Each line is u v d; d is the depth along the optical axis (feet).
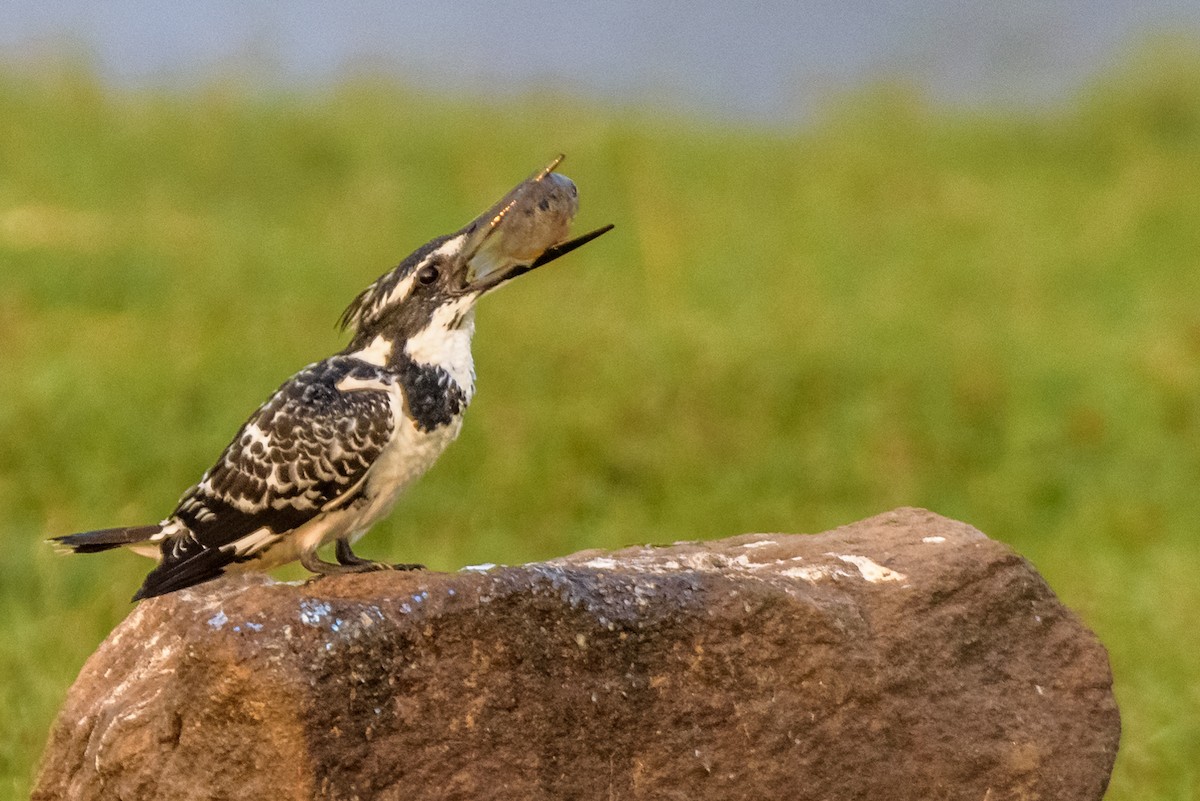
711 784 20.92
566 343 48.49
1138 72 89.20
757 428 45.29
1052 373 50.85
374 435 21.44
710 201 71.77
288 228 63.16
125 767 20.71
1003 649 22.34
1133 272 66.08
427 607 20.01
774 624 21.16
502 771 20.16
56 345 47.96
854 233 69.67
